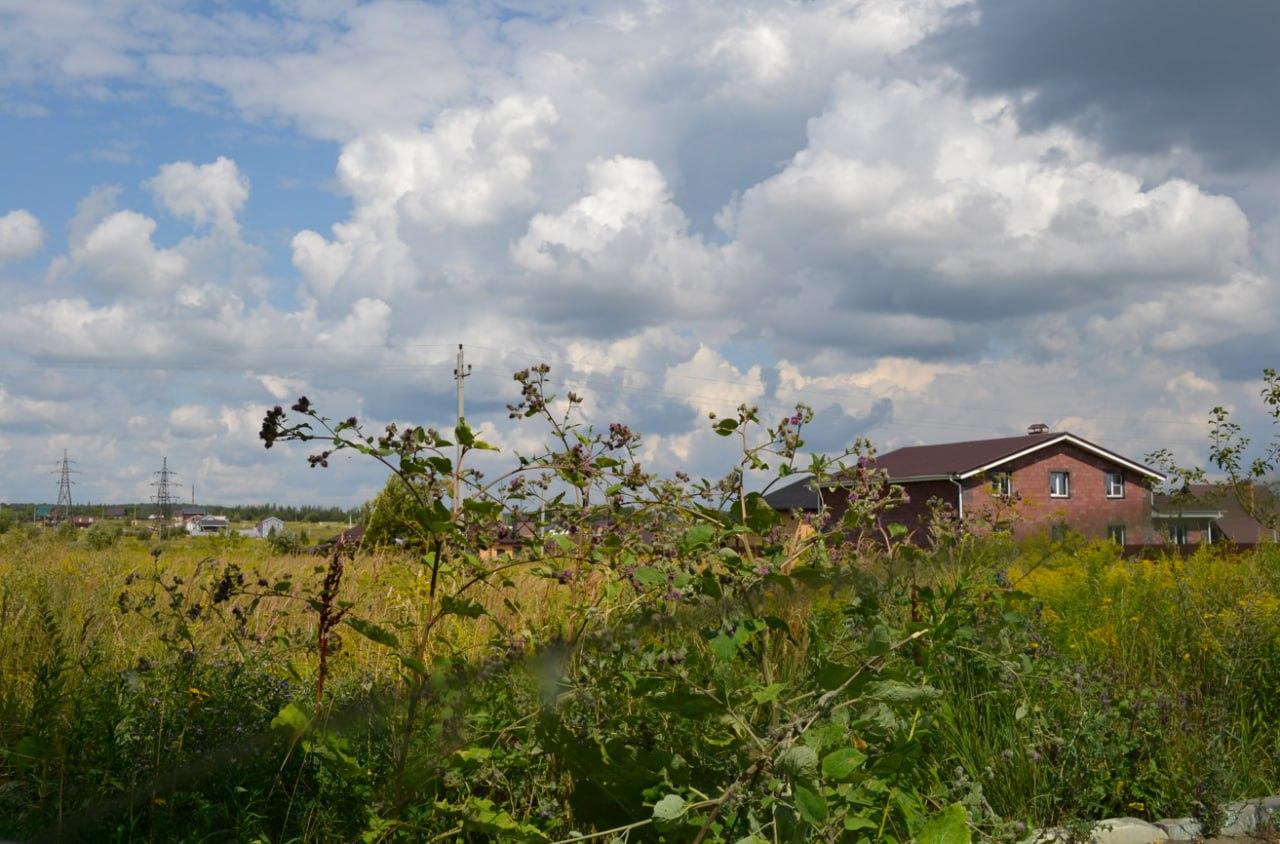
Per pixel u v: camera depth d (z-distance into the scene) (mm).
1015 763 4391
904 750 3193
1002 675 4617
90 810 3324
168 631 5156
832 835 2918
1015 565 5383
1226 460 8406
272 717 3982
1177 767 4633
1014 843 3605
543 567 3865
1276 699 5539
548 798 3455
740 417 3820
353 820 3355
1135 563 7465
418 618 4480
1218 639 5945
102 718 3797
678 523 3881
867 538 4336
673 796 2861
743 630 3318
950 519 4938
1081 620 6477
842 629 4273
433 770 3244
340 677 4520
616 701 3709
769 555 3869
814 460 3914
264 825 3469
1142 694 5027
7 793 3541
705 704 3076
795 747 2844
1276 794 4723
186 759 3629
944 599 4406
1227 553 8094
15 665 4789
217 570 5684
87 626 5230
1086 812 4266
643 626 3736
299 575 5711
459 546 3436
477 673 3398
